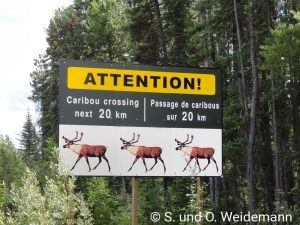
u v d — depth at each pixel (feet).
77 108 41.73
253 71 76.43
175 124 43.50
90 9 155.74
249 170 72.33
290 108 85.81
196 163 43.52
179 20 105.19
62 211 23.15
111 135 42.19
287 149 88.74
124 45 147.54
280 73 58.18
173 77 43.75
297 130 82.58
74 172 41.16
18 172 139.44
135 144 42.55
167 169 43.01
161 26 104.58
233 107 86.79
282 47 52.65
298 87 80.59
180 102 43.75
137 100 42.88
